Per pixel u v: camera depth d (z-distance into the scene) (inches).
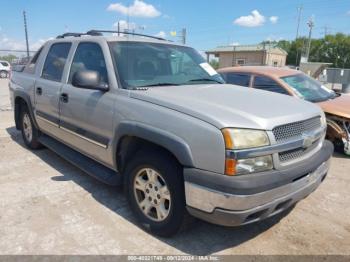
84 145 149.6
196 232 122.1
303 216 137.7
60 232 119.0
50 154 207.0
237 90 135.8
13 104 224.2
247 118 98.6
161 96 114.6
